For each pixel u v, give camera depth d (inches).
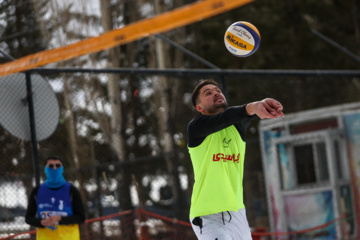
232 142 309.1
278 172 1007.6
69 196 458.6
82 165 1304.1
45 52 353.7
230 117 270.4
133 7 1510.8
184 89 1371.8
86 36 1365.7
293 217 973.8
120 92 1457.9
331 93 1455.5
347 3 2022.6
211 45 1823.3
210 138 304.5
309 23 2012.8
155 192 1438.2
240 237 309.9
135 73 603.2
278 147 1016.9
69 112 1250.0
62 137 1243.2
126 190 1119.0
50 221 441.4
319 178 955.3
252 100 797.2
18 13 1266.0
